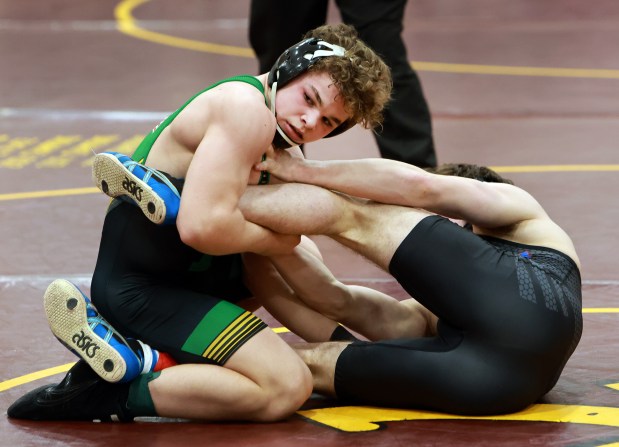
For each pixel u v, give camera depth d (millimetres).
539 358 7562
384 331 8648
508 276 7633
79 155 17078
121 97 21469
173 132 7812
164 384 7543
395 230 7797
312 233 7852
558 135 18391
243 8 34312
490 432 7367
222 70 24266
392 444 7172
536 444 7133
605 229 13023
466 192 8000
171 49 27219
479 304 7559
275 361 7586
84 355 7520
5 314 10195
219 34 29781
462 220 8570
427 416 7719
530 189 14914
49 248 12367
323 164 7930
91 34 29734
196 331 7645
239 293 8695
